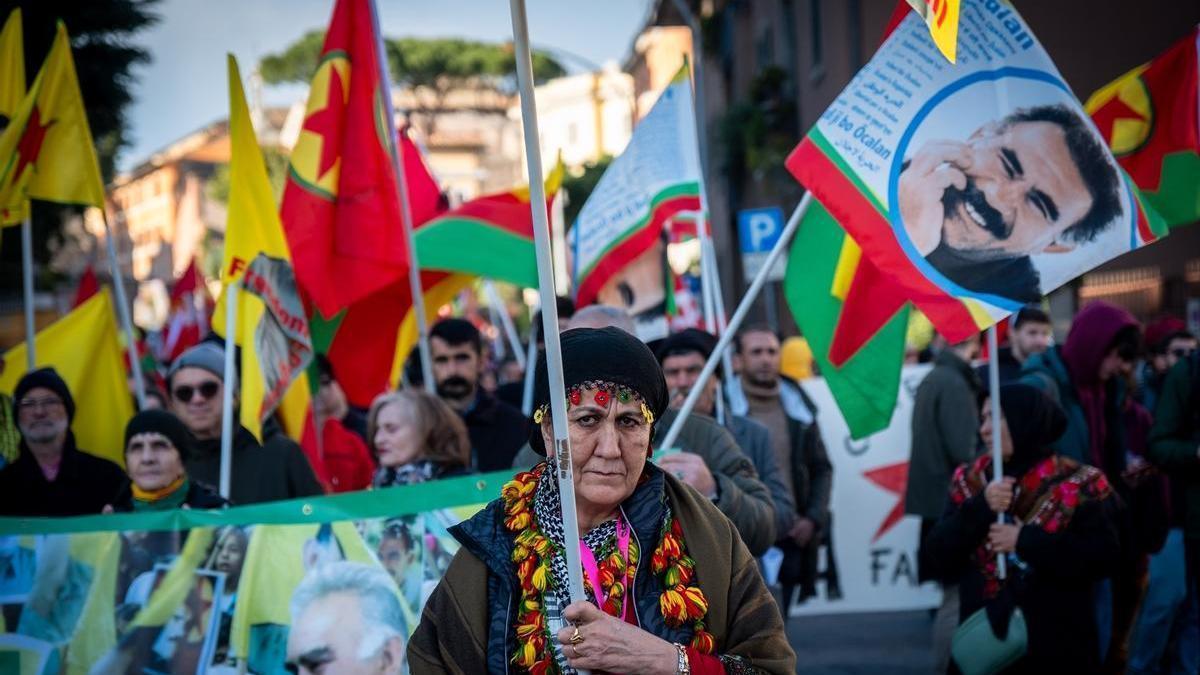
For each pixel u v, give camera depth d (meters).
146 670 4.95
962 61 4.95
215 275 52.97
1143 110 6.00
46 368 6.32
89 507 6.30
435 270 8.45
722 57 37.25
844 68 24.72
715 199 37.31
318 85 6.98
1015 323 8.91
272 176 45.28
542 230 3.02
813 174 5.03
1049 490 5.38
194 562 5.01
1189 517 7.05
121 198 77.06
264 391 6.05
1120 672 6.80
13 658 4.93
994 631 5.34
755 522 5.07
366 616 5.01
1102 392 7.32
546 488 3.19
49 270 25.00
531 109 3.03
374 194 7.01
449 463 6.24
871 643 9.59
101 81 18.81
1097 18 17.61
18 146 6.70
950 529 5.47
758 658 3.11
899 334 5.70
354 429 8.60
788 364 12.09
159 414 5.64
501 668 3.08
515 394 9.30
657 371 3.16
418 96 65.19
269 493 6.39
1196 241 16.50
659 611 3.08
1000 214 4.87
